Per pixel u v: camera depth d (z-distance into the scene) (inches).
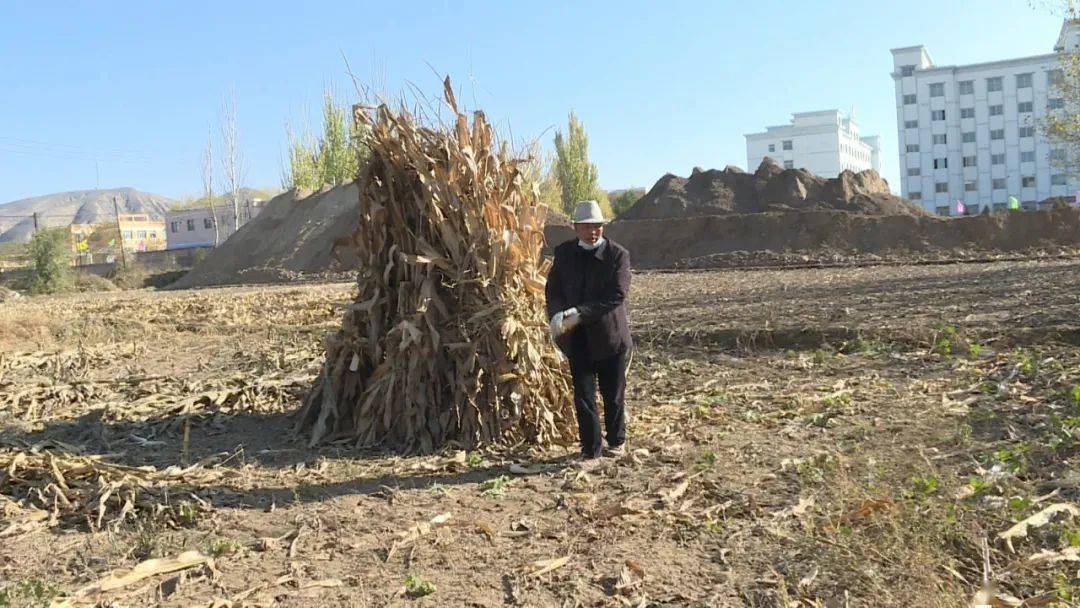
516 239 243.1
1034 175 2726.4
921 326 369.1
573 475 200.8
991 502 161.2
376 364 248.2
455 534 165.0
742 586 136.3
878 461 192.2
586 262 218.4
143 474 207.2
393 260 247.3
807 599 130.0
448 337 239.6
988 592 125.0
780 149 3905.0
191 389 319.3
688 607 130.8
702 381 317.7
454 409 235.0
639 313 530.6
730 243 1222.3
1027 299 464.4
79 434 260.4
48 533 171.0
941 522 149.3
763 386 297.6
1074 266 730.2
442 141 247.9
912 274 759.1
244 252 1596.9
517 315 239.6
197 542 164.2
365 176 253.3
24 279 1403.8
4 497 189.6
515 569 146.6
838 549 144.7
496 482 196.4
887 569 136.1
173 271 1712.6
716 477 194.1
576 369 216.1
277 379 328.8
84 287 1423.5
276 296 823.1
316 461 221.8
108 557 156.4
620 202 2437.3
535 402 238.2
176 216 2994.6
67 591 140.7
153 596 139.0
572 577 142.6
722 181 1536.7
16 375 381.1
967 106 2800.2
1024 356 297.7
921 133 2851.9
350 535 166.1
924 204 2869.1
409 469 212.1
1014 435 208.4
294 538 164.6
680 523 165.8
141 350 456.1
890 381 288.5
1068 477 171.8
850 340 364.5
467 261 239.1
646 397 293.7
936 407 243.1
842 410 248.8
